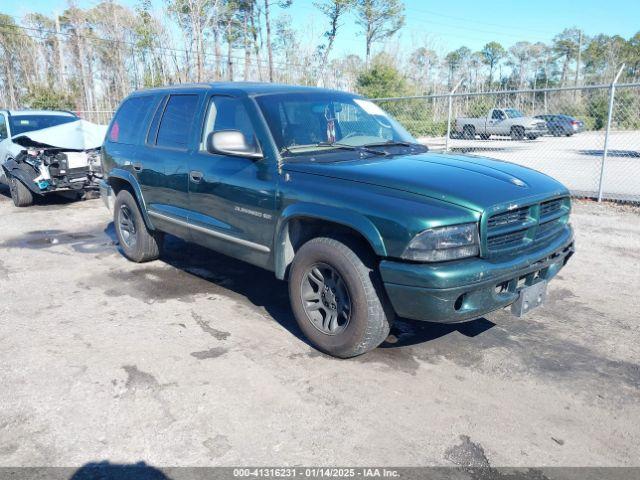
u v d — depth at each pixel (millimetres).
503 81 68688
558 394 3279
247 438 2811
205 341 3980
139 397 3189
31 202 9750
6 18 45938
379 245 3182
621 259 6129
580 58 79688
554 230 3857
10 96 51000
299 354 3770
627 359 3742
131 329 4195
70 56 44844
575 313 4570
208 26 34562
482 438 2830
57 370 3518
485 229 3158
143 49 35562
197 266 5906
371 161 3867
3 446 2736
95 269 5832
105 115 33469
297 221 3824
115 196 6156
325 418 2994
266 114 4098
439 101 22234
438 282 3027
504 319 4445
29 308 4648
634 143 22531
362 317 3408
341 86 38375
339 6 41375
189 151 4727
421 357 3750
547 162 16609
